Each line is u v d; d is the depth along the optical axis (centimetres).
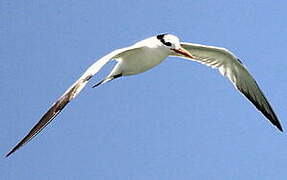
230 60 1762
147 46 1653
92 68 1423
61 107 1366
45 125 1351
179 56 1698
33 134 1339
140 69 1670
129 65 1659
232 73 1778
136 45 1641
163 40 1673
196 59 1783
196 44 1744
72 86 1394
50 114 1358
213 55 1767
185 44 1744
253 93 1788
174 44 1673
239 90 1783
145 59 1659
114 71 1661
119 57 1658
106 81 1662
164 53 1673
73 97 1377
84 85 1395
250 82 1778
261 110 1797
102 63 1434
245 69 1761
